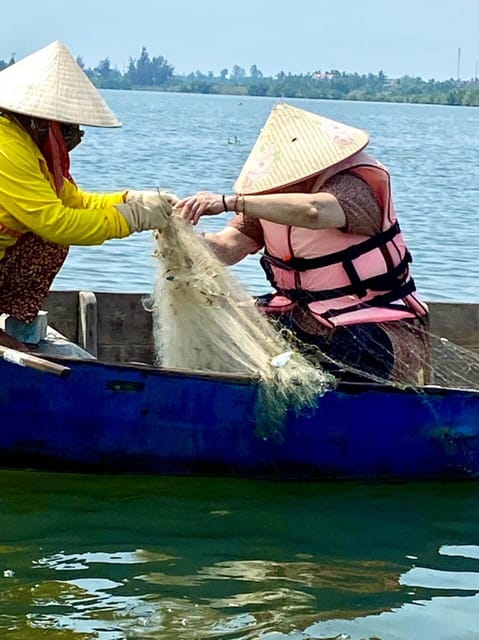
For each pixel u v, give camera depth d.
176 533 4.60
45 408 4.80
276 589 4.27
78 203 5.04
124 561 4.40
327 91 146.00
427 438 5.01
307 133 5.07
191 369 4.96
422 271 9.65
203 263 4.96
